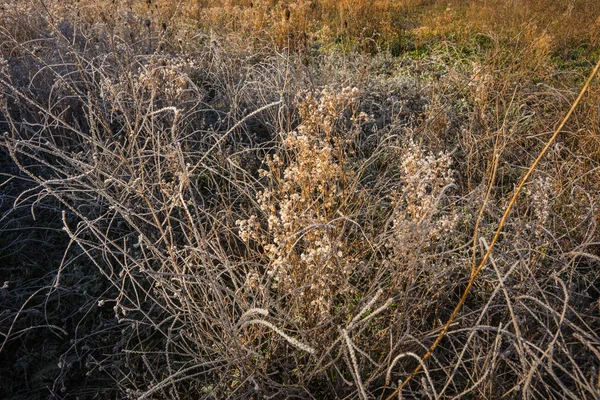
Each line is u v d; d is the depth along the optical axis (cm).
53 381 260
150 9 780
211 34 655
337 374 219
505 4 1027
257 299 240
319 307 228
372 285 236
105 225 341
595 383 198
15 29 555
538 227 262
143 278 307
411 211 235
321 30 833
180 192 221
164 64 491
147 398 242
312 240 235
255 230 264
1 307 288
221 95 517
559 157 369
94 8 711
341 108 306
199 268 277
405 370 229
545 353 170
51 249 339
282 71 517
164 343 276
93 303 279
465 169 399
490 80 502
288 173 243
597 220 294
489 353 204
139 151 291
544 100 496
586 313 243
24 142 256
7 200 358
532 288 227
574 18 921
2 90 401
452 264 247
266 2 1010
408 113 498
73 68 480
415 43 830
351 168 339
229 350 214
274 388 224
